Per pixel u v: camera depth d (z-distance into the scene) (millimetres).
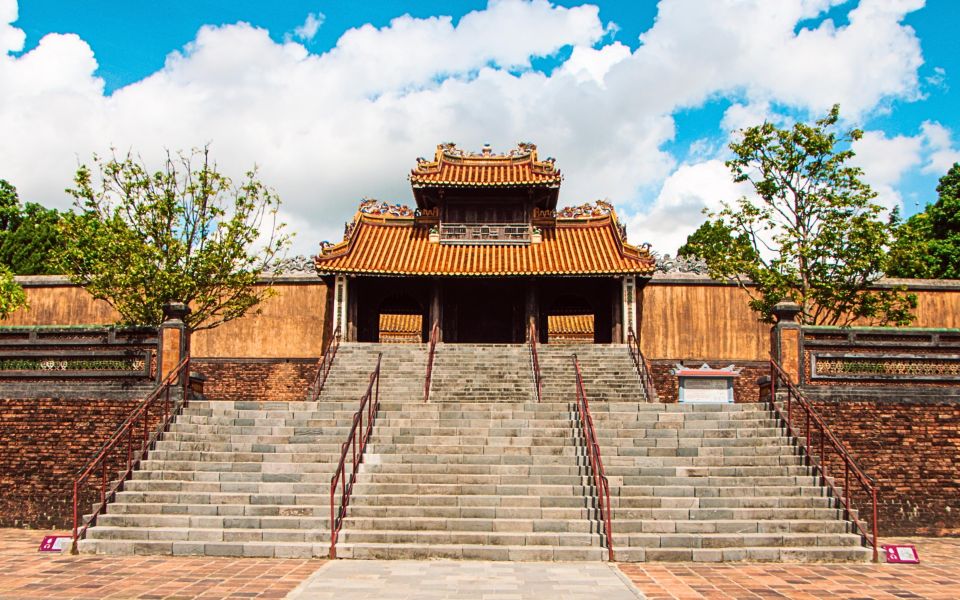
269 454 17000
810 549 14109
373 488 15844
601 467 14852
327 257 33062
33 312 33719
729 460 17000
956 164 41875
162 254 25516
